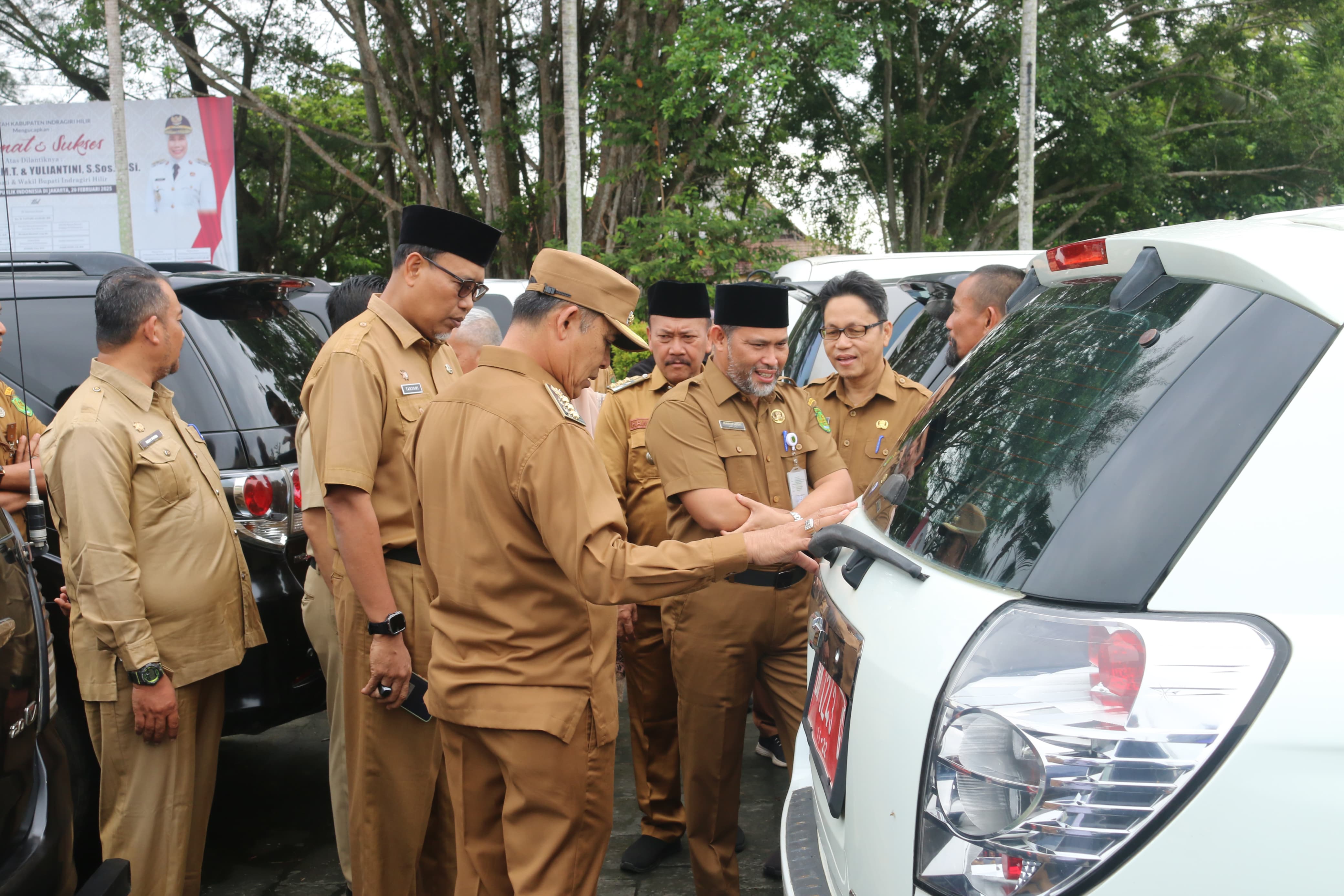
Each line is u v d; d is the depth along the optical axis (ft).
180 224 58.80
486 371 7.29
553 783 7.18
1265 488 4.30
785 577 9.02
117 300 9.06
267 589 10.96
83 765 10.43
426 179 57.88
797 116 69.15
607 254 49.98
